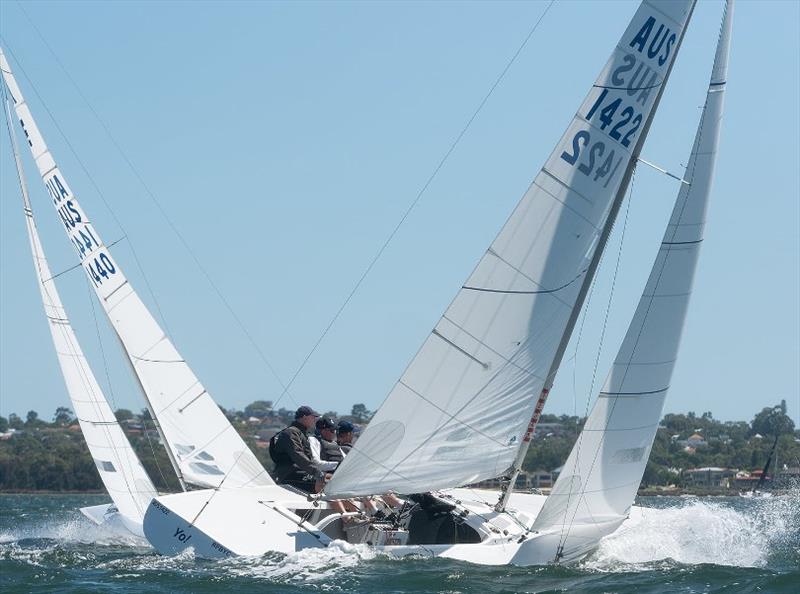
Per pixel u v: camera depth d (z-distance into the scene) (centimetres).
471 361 5625
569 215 5712
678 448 16950
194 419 7344
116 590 4672
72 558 5788
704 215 5803
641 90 5844
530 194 5634
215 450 7338
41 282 7438
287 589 4638
